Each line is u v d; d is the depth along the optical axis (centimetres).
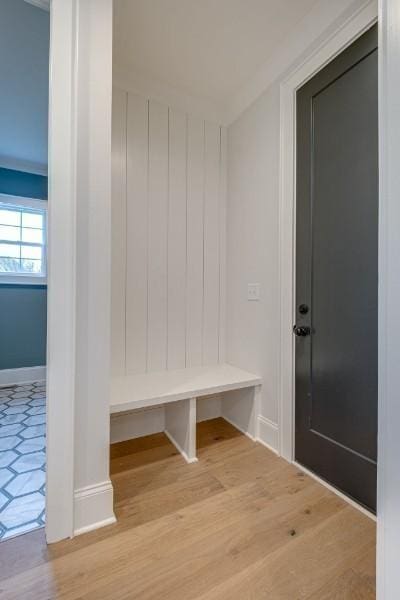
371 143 132
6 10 155
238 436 205
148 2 146
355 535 120
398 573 69
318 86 157
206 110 225
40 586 98
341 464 146
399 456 69
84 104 119
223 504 138
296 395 172
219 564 107
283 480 157
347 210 143
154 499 141
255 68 192
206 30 163
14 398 285
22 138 281
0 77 203
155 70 193
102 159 123
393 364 71
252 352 207
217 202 233
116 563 107
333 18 143
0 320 323
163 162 209
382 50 74
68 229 117
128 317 200
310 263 164
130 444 194
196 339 225
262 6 150
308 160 164
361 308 137
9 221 338
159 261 210
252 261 207
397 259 70
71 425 117
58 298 116
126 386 181
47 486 115
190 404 175
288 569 105
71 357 117
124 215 196
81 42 118
